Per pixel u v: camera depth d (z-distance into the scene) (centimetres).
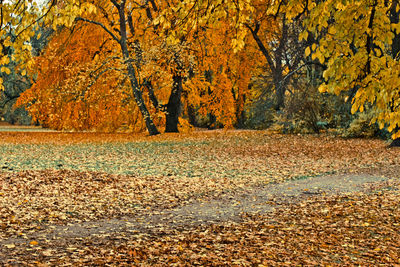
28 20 503
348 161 1486
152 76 2652
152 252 553
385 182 1043
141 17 2877
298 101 2711
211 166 1451
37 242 583
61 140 2572
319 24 406
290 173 1273
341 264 514
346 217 732
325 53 411
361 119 2369
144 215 786
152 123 2841
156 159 1642
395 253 549
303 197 919
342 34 411
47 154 1770
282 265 507
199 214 790
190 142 2306
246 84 3275
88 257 525
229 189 1042
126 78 2670
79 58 2570
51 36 2661
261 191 1010
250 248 575
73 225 700
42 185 1014
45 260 508
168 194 980
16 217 720
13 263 492
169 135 2781
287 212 784
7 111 5822
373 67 390
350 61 391
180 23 535
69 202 866
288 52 2958
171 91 2969
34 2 502
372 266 507
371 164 1396
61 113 2425
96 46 2712
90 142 2394
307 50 418
